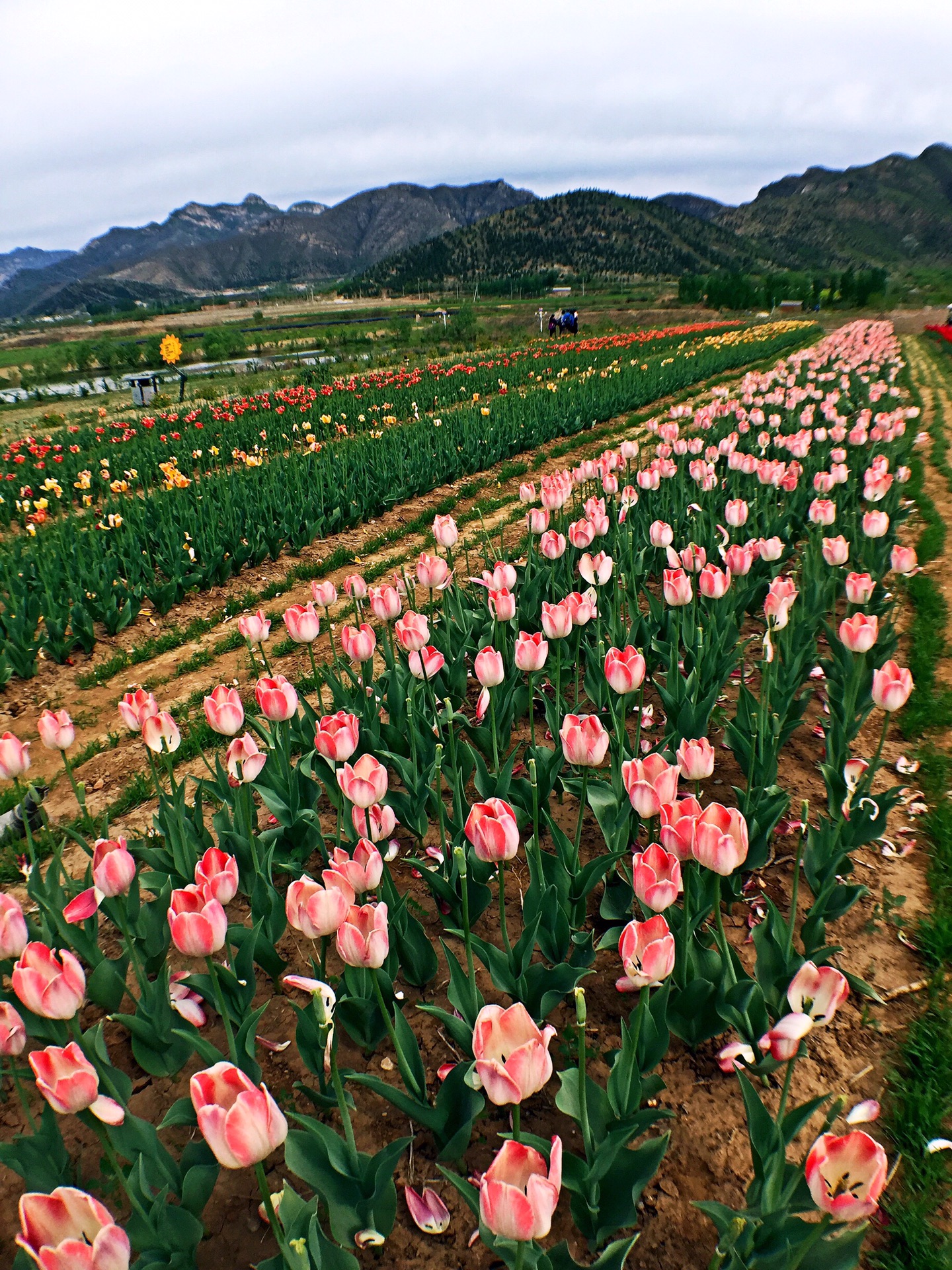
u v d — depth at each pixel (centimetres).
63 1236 149
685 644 524
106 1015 330
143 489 1436
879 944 341
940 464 1317
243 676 700
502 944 353
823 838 351
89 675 721
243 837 368
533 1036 172
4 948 233
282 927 341
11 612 751
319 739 303
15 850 458
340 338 5872
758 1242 204
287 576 970
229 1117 151
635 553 741
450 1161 254
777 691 473
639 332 5088
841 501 871
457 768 377
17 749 316
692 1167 252
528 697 496
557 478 628
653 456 1423
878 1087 276
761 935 293
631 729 522
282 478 1305
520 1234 143
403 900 317
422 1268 229
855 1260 189
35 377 4719
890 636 532
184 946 219
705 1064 290
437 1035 309
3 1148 229
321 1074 271
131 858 269
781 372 1836
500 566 481
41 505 1177
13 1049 216
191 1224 215
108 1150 203
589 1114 236
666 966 210
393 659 506
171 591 833
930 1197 237
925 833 414
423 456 1396
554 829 343
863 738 512
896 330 5641
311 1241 192
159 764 556
